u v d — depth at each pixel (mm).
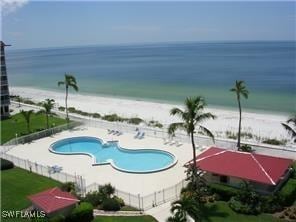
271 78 136125
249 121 72938
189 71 173500
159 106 92812
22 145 58938
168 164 49312
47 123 66875
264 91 109812
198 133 60938
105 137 61312
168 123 71938
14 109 89312
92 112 87500
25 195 39156
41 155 54000
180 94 112375
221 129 66062
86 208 32938
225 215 34469
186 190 38344
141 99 106688
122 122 72375
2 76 76312
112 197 37906
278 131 64750
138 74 173750
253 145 52812
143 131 62844
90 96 116250
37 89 142125
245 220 33438
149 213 35000
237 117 76750
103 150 56438
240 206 35062
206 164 41438
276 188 38000
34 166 48188
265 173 38125
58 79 175500
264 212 35094
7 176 45688
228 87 121438
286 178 40938
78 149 57625
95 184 41688
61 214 32750
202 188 38719
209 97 104312
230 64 196000
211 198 37719
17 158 50156
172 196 38469
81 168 48469
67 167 49000
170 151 53156
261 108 86875
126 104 97750
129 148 55125
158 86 131625
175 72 173000
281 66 175000
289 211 34781
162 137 59906
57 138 61875
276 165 39906
